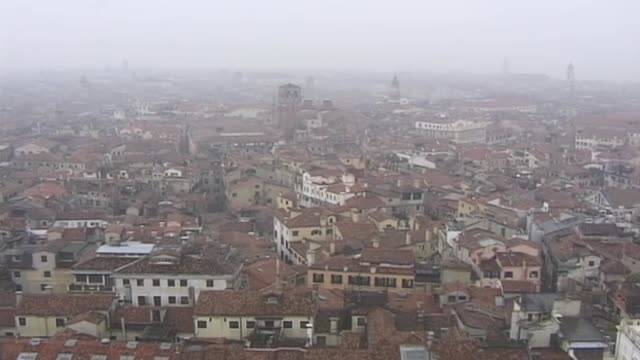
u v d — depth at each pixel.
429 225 178.88
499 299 122.00
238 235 173.38
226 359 91.38
